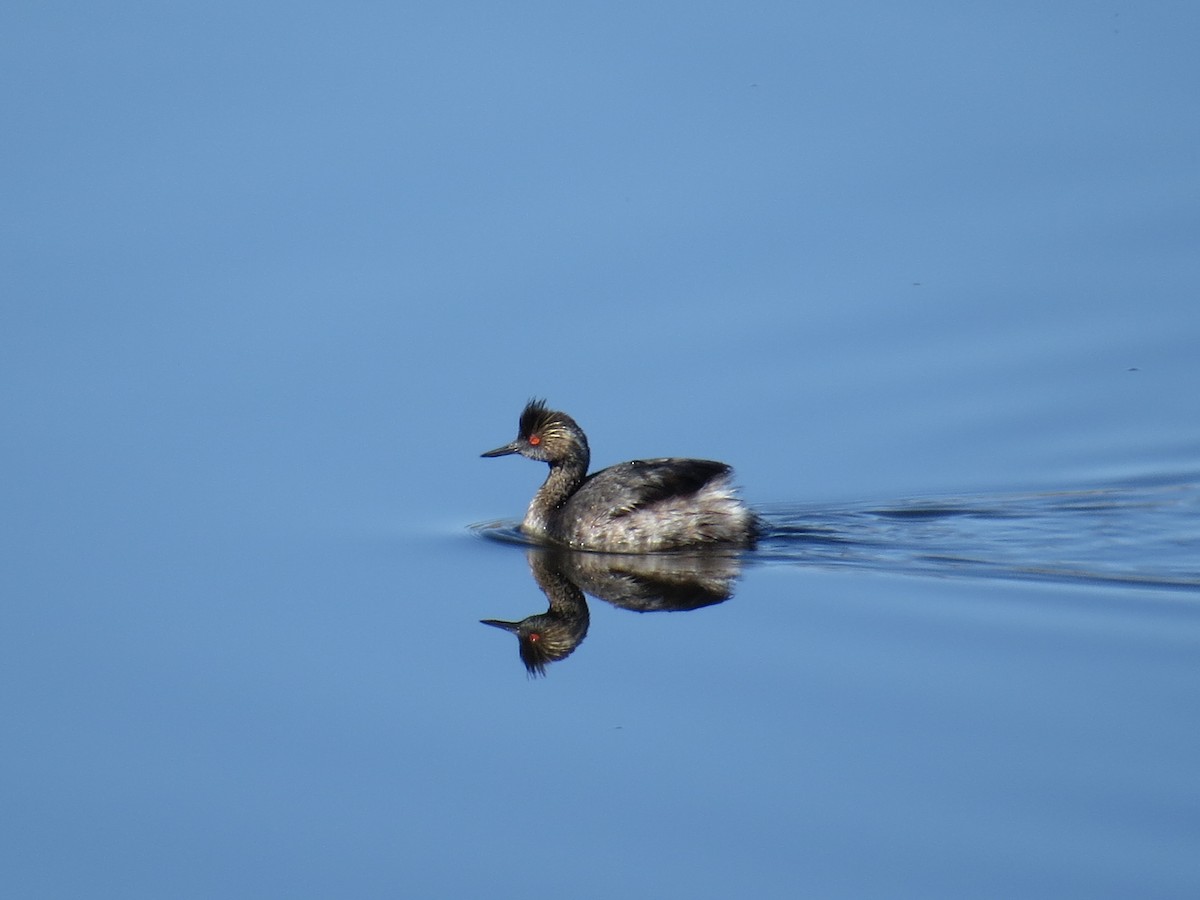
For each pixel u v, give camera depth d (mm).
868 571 16875
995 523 17984
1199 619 15258
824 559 17328
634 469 18422
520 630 15930
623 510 17984
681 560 17594
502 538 18469
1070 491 18578
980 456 19406
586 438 19000
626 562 17594
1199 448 19188
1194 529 17562
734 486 18062
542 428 18875
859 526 18172
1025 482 18859
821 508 18625
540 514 18734
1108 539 17422
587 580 17219
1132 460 19109
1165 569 16594
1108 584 16219
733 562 17391
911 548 17484
